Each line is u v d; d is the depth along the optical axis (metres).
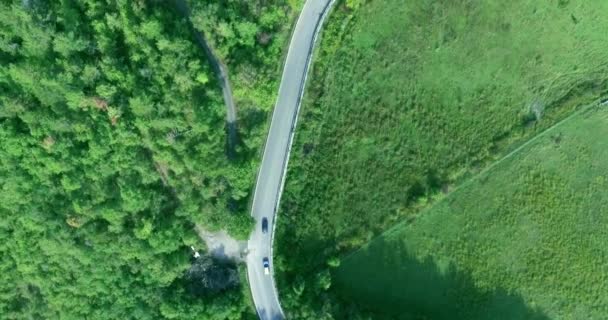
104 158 67.88
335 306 74.75
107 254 71.12
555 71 76.62
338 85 75.31
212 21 66.38
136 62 65.38
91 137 66.31
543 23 75.50
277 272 75.44
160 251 70.69
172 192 71.94
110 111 65.06
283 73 73.75
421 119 76.25
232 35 67.94
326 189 76.19
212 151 69.06
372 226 76.75
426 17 74.75
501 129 77.00
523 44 75.81
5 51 65.50
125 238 70.00
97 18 64.25
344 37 74.56
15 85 66.56
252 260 75.31
